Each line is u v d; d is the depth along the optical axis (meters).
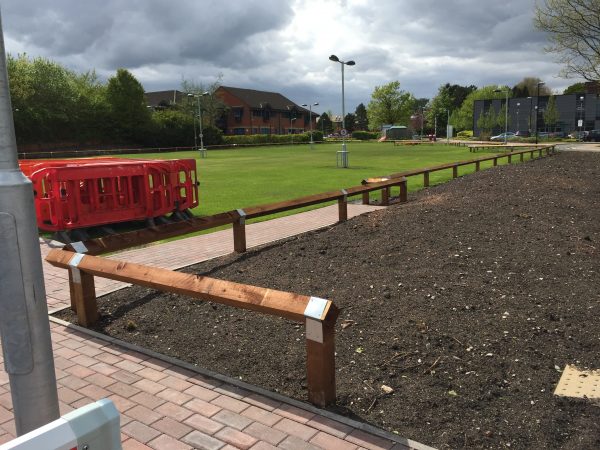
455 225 8.56
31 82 60.66
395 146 65.88
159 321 5.06
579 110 91.25
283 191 16.30
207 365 4.13
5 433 3.17
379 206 12.89
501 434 3.13
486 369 3.92
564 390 3.61
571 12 22.36
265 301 3.53
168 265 7.30
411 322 4.75
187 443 3.01
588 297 5.31
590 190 13.70
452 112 122.81
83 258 4.88
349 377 3.84
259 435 3.08
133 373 3.94
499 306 5.09
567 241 7.55
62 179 8.83
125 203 9.87
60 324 4.99
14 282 2.12
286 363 4.12
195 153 54.66
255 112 103.81
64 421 1.43
